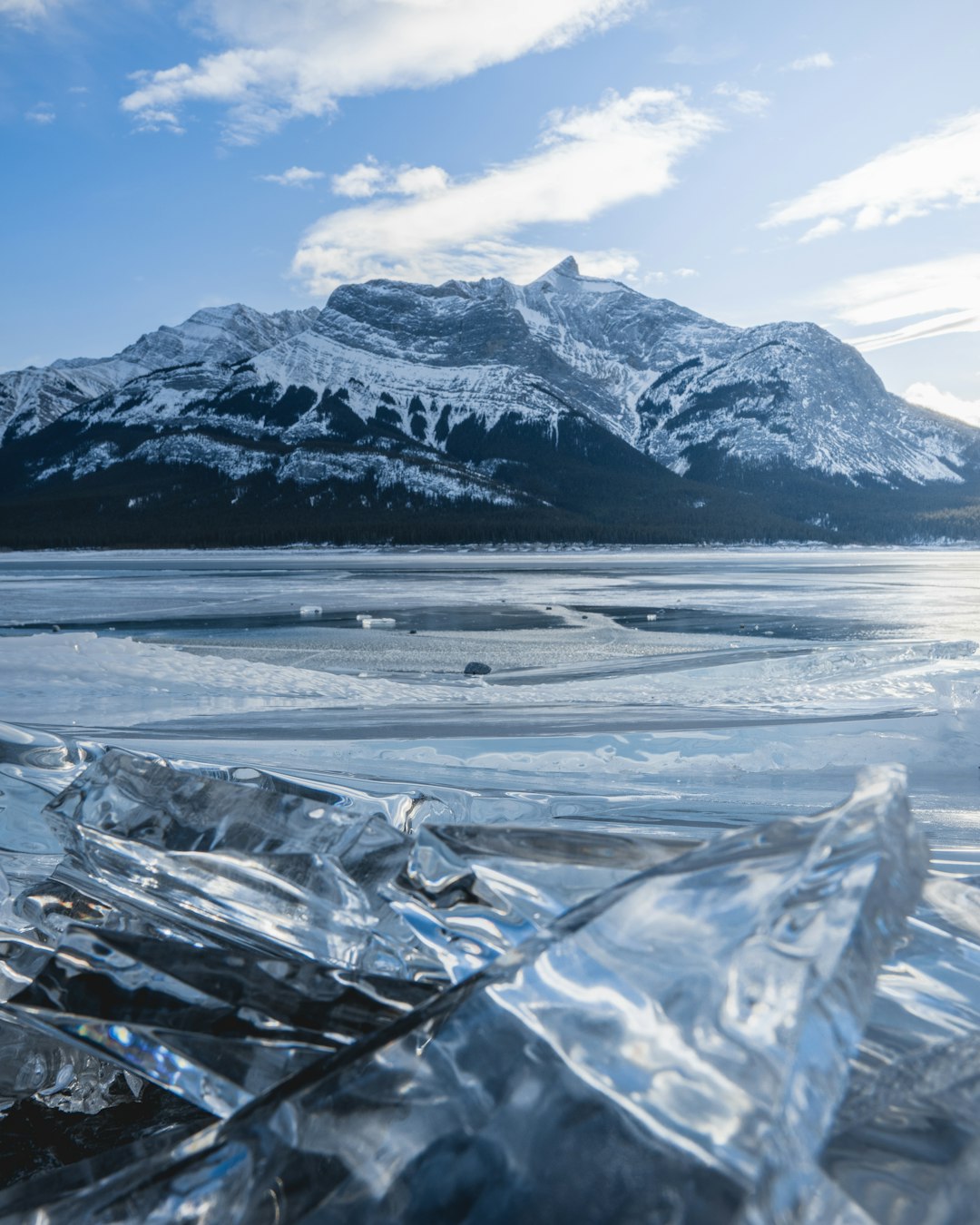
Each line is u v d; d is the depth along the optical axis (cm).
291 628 2544
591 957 55
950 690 927
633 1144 45
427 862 76
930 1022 65
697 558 12238
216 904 86
